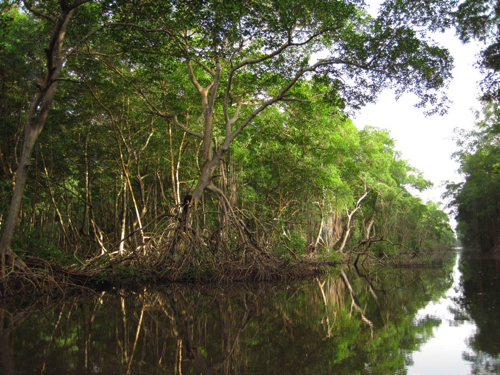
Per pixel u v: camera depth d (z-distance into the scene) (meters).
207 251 16.47
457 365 4.91
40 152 18.53
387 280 18.22
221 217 17.30
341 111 16.27
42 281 11.97
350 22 15.29
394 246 36.19
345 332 7.09
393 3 13.66
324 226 35.56
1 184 16.36
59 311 9.09
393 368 4.86
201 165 26.33
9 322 7.77
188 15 12.62
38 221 25.39
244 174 27.53
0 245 11.47
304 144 25.05
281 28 13.45
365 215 44.50
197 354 5.64
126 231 26.55
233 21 12.62
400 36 13.86
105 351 5.72
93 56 16.27
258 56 17.84
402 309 9.55
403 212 42.88
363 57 14.41
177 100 19.55
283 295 12.51
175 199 20.16
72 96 17.75
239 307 9.97
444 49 13.91
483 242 57.06
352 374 4.67
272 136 23.92
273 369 4.95
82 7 13.09
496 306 9.53
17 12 16.58
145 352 5.70
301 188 29.38
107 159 21.72
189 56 14.88
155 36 14.14
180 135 22.08
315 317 8.62
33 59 14.96
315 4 13.30
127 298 11.54
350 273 23.06
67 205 22.52
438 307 9.67
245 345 6.18
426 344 6.05
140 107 19.86
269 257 17.94
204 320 8.17
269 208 27.91
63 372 4.74
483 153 42.69
